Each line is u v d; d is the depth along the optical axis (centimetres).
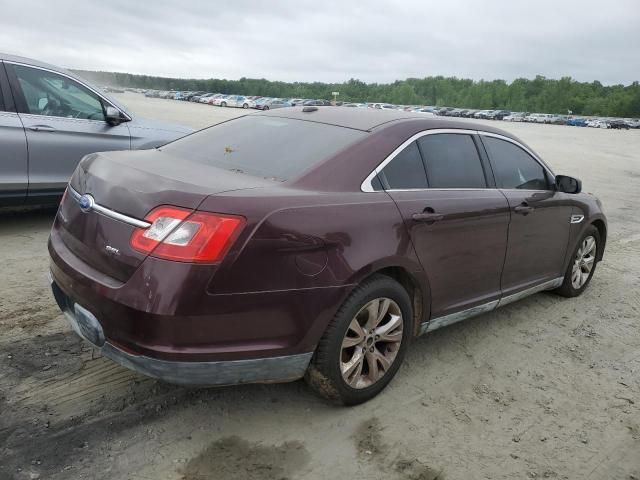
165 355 248
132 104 4816
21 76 577
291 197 276
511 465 284
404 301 321
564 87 14138
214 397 320
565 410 339
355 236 289
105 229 269
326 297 278
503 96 14600
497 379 370
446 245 345
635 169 2003
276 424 300
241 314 257
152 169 291
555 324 470
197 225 248
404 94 14850
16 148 567
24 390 310
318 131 345
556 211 455
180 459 268
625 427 326
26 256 525
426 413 322
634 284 599
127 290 251
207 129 400
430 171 353
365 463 276
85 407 300
